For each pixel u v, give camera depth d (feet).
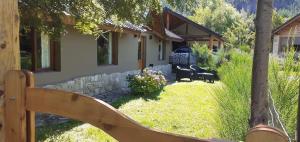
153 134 4.07
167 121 21.39
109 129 4.41
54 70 27.07
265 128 3.12
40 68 25.39
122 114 4.34
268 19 7.36
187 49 76.33
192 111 25.13
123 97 31.22
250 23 103.86
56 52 27.14
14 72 5.16
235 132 12.78
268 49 7.45
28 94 5.10
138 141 4.18
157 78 35.37
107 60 37.91
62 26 16.63
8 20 5.24
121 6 17.11
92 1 16.96
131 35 43.78
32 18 15.40
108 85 36.37
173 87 39.75
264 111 7.55
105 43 37.17
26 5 14.64
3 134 5.33
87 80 31.60
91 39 32.63
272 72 11.78
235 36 89.97
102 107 4.47
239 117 12.67
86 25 17.97
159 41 61.21
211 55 63.62
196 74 52.19
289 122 11.02
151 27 52.37
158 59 60.80
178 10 18.21
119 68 40.27
